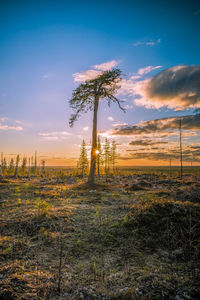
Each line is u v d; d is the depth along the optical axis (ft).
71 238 19.56
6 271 12.17
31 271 12.92
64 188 61.05
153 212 23.17
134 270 13.48
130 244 17.70
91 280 12.35
